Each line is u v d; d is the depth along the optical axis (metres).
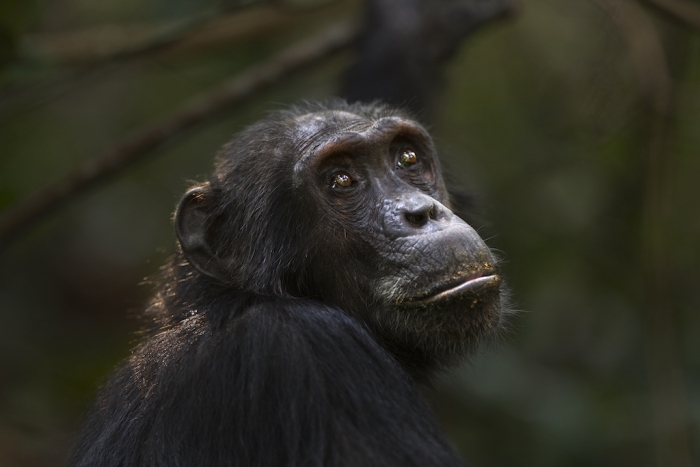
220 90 13.41
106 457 8.12
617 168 15.59
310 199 8.50
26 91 13.74
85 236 24.28
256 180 8.77
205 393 7.56
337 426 6.97
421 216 8.26
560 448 15.28
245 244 8.66
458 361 9.14
